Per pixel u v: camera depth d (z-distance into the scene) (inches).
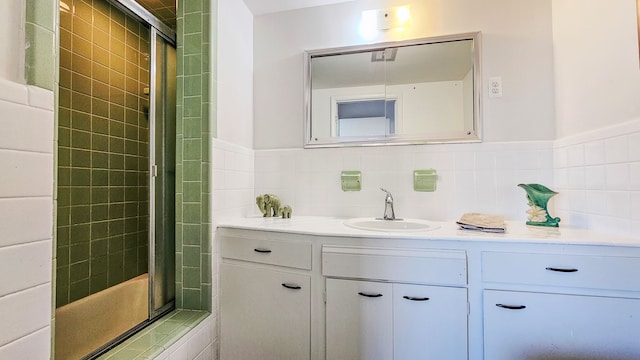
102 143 72.2
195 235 58.1
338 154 72.8
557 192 56.2
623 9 44.5
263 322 55.7
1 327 24.3
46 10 28.1
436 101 68.1
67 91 64.5
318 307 52.2
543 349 43.6
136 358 42.3
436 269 47.0
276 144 76.2
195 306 57.6
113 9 74.4
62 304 61.5
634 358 40.8
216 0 60.7
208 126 58.1
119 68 76.5
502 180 64.3
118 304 69.4
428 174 67.5
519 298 44.6
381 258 49.1
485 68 65.5
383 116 70.7
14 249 25.3
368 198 71.0
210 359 56.3
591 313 42.3
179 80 59.5
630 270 41.1
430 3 68.6
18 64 26.0
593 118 51.0
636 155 43.0
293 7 74.8
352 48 72.2
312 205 73.9
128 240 78.1
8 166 25.0
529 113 63.4
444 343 46.8
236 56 69.0
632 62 43.2
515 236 46.5
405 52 70.1
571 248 43.2
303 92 74.9
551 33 62.6
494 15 65.3
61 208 63.0
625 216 45.0
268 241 55.8
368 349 49.4
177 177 59.2
